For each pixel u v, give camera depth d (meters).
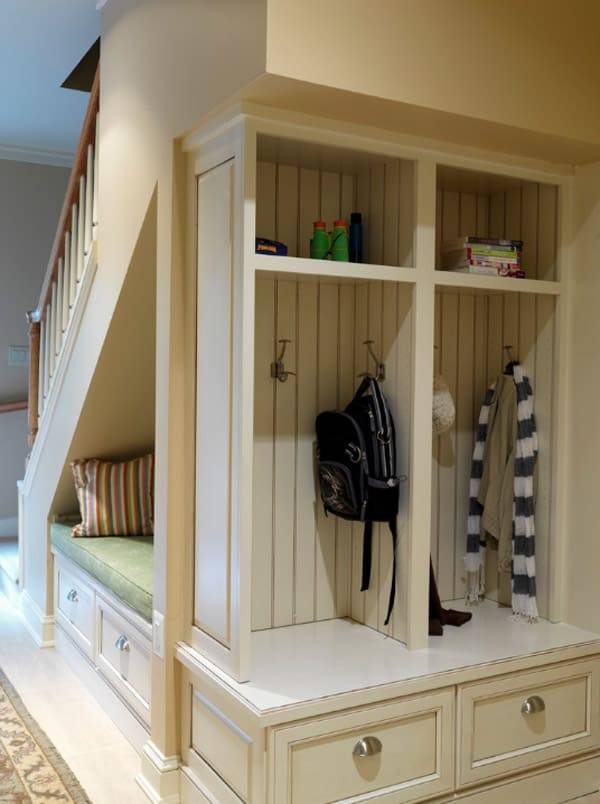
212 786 2.24
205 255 2.32
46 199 5.75
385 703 2.14
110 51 2.91
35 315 4.00
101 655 3.15
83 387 3.22
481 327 2.91
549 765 2.46
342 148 2.27
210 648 2.29
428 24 2.10
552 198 2.68
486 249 2.55
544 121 2.30
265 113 2.10
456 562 2.91
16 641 3.89
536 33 2.28
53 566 3.82
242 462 2.12
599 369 2.56
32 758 2.69
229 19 2.04
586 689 2.52
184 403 2.44
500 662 2.31
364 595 2.63
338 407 2.67
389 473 2.39
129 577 2.83
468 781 2.29
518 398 2.70
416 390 2.37
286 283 2.57
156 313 2.69
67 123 5.02
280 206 2.53
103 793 2.49
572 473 2.65
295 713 1.99
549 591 2.69
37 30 3.59
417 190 2.36
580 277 2.62
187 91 2.29
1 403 5.69
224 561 2.21
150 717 2.60
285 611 2.61
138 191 2.64
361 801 2.11
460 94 2.15
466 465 2.90
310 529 2.65
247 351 2.11
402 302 2.42
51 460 3.77
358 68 1.99
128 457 3.71
